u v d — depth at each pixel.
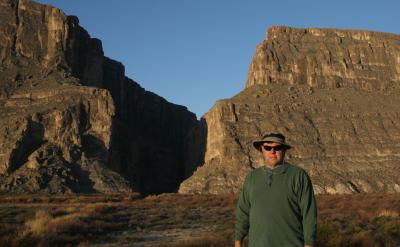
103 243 21.33
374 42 190.25
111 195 106.25
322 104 163.62
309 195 5.87
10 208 43.16
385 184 133.12
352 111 161.62
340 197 78.75
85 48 171.50
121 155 156.25
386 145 149.25
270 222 5.82
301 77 176.00
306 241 5.79
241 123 151.62
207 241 18.80
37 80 148.25
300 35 191.12
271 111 157.00
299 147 146.12
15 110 136.75
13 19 161.88
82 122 135.25
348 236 18.89
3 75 146.88
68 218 26.22
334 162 142.88
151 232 26.59
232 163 140.50
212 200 74.69
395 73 182.88
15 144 121.38
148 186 169.62
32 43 159.50
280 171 5.92
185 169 180.12
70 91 141.25
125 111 190.00
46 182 112.38
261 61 177.50
